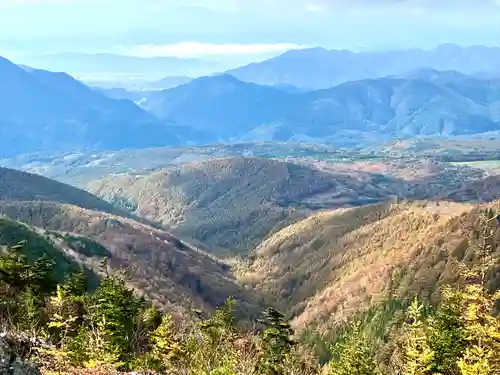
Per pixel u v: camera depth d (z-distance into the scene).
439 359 39.31
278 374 41.94
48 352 24.62
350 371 44.94
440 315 41.03
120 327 39.72
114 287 43.56
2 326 26.83
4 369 18.75
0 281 44.06
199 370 31.61
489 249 36.72
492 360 32.69
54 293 52.06
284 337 48.12
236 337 46.69
